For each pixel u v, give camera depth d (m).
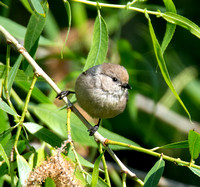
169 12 7.48
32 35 7.98
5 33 7.43
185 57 12.51
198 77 12.52
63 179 5.96
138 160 12.41
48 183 6.55
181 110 12.56
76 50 11.20
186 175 12.26
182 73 12.13
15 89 10.58
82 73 8.75
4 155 6.21
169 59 12.35
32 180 5.91
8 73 7.39
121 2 10.91
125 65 10.80
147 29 12.58
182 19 7.48
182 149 12.47
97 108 8.88
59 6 12.33
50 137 7.03
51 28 10.80
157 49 7.13
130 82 10.73
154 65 12.19
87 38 11.24
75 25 11.34
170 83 6.85
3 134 6.82
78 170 6.58
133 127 11.92
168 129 12.49
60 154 6.30
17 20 12.15
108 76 8.86
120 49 10.72
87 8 12.27
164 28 12.65
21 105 8.59
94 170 6.18
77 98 8.87
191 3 12.54
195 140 6.25
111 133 8.52
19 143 6.80
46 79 7.31
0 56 9.95
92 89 8.66
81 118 7.36
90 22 11.51
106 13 12.05
